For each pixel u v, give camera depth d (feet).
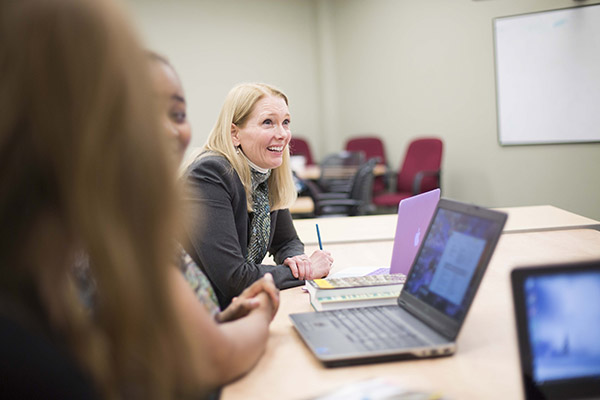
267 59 21.70
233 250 4.77
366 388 2.51
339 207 14.93
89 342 1.59
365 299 3.90
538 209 8.36
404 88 19.30
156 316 1.63
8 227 1.50
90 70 1.48
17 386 1.42
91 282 1.66
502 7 16.48
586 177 15.74
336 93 21.47
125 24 1.59
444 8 17.79
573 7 15.23
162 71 2.65
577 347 2.29
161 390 1.68
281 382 2.84
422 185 16.99
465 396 2.61
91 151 1.47
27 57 1.45
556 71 15.76
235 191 4.99
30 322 1.50
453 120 18.11
